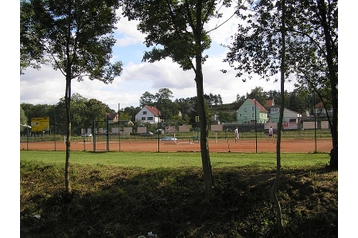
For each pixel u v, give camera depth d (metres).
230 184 8.95
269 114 40.56
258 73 9.47
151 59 8.20
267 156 15.89
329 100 10.12
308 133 33.06
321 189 7.89
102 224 8.77
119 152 22.00
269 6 8.22
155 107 64.88
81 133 35.88
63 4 9.07
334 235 6.75
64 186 10.70
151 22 8.02
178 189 9.38
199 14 8.41
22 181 11.58
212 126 23.75
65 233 8.66
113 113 51.16
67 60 9.80
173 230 8.09
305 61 10.05
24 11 9.37
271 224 7.34
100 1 8.97
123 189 9.91
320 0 8.90
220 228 7.73
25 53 9.81
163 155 18.34
